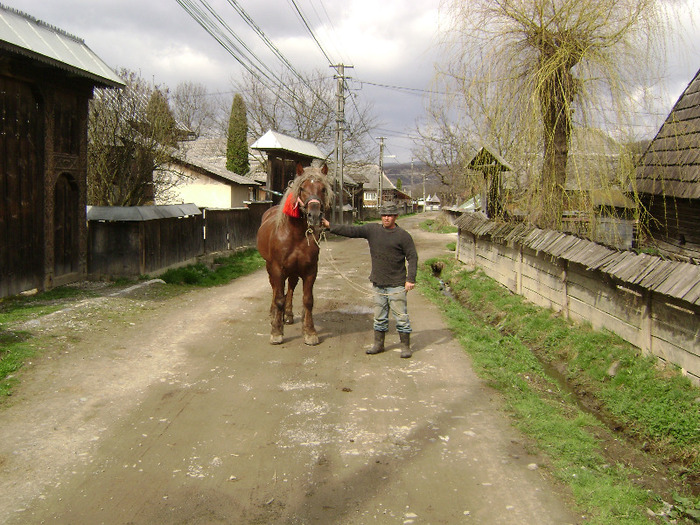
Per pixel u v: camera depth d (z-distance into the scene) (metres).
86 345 6.45
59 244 9.88
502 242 12.35
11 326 6.79
